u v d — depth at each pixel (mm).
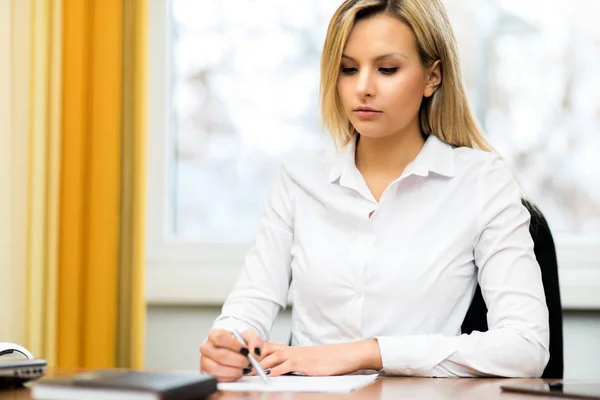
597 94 2490
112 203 2279
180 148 2646
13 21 2307
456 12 2531
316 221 1627
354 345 1327
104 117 2281
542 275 1530
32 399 955
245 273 1645
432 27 1494
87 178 2309
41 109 2285
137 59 2293
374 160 1628
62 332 2279
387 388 1118
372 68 1462
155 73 2611
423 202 1566
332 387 1089
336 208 1600
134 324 2268
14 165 2291
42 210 2281
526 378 1314
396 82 1460
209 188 2639
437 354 1320
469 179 1575
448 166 1574
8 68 2287
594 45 2494
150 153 2609
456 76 1580
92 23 2309
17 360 1123
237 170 2629
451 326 1531
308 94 2598
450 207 1559
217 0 2639
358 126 1488
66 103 2301
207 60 2641
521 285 1442
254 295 1603
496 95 2525
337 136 1651
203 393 967
